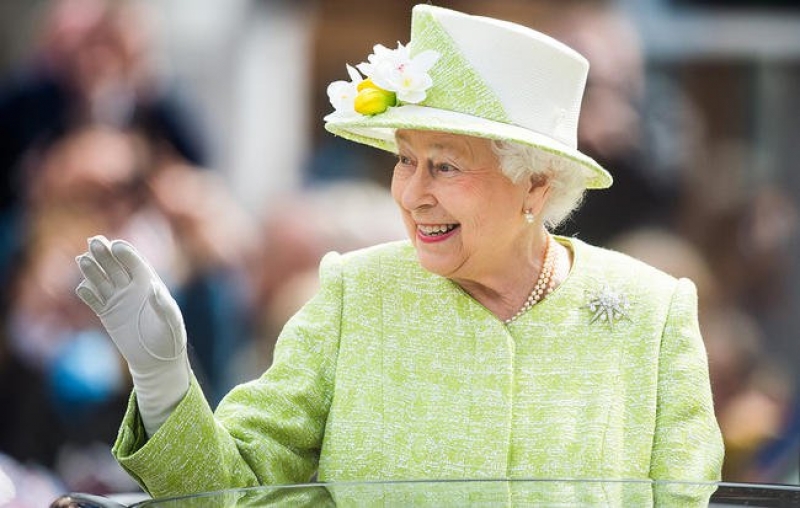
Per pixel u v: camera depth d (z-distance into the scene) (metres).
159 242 26.06
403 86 13.84
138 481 13.49
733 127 28.12
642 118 27.44
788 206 28.06
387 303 14.71
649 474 14.20
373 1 28.14
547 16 27.67
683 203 27.70
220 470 13.51
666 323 14.71
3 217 26.06
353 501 11.28
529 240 14.64
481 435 14.15
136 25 26.78
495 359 14.37
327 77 28.06
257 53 27.64
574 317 14.66
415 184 13.99
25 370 24.81
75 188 25.83
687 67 28.02
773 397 26.86
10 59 26.59
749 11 27.98
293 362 14.48
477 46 14.09
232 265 26.52
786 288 27.83
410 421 14.25
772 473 26.06
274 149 27.73
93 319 25.27
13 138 26.31
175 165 26.77
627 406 14.38
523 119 14.09
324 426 14.54
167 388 13.12
